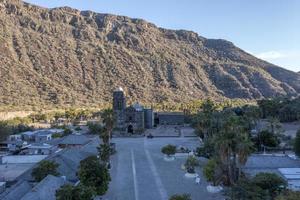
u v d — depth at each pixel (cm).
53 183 5922
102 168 6581
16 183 6375
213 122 12119
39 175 6788
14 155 10450
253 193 5388
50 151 11262
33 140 14488
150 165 9625
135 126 16988
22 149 11925
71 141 12338
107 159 9112
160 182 7825
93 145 11900
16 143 12975
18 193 5750
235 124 6738
